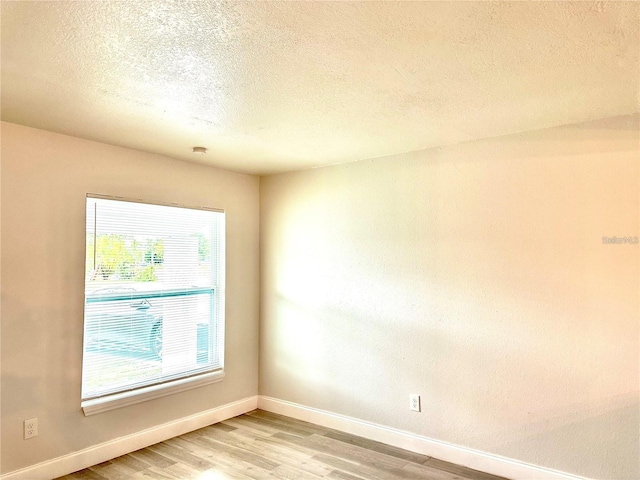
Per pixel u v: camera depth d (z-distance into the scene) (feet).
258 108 7.80
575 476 8.28
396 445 10.61
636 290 7.86
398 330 10.76
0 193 8.43
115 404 9.98
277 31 5.17
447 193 10.12
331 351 12.00
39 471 8.73
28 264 8.76
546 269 8.77
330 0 4.52
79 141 9.61
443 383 9.99
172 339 11.38
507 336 9.17
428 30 5.18
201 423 11.88
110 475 9.07
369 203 11.44
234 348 12.97
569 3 4.61
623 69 6.23
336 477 8.98
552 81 6.66
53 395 9.02
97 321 9.84
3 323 8.40
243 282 13.30
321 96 7.25
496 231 9.40
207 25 5.01
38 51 5.61
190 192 11.87
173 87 6.84
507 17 4.89
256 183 13.78
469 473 9.20
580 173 8.48
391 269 10.95
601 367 8.13
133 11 4.70
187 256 11.86
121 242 10.34
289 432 11.53
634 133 7.98
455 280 9.92
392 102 7.54
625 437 7.84
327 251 12.22
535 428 8.76
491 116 8.23
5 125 8.51
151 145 10.23
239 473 9.16
